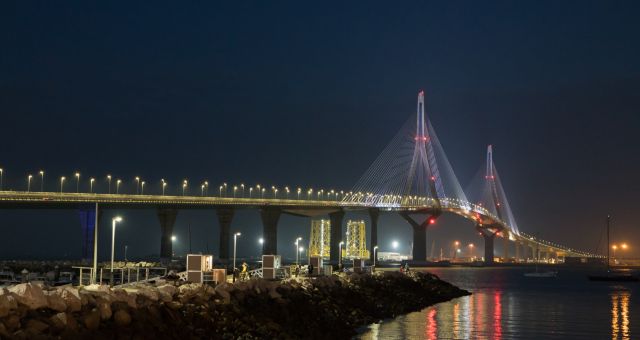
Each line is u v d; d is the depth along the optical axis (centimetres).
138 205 19412
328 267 9994
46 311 3906
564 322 8956
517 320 9019
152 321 4450
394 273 11838
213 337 4875
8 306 3681
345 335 6812
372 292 9312
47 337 3653
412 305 10075
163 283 5850
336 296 7962
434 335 7319
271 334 5431
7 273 9019
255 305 5978
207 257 6769
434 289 12306
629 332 8156
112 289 4594
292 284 7194
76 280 8319
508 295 13925
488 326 8281
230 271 10281
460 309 10288
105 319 4156
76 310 4059
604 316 9869
